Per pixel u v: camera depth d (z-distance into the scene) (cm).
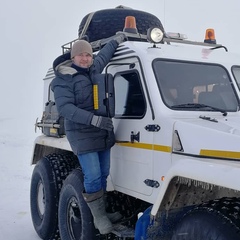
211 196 281
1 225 559
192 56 353
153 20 485
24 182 844
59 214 428
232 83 352
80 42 341
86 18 486
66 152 522
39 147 550
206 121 296
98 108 334
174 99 318
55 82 341
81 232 390
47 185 479
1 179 873
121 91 360
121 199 383
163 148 297
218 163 244
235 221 227
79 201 379
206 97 335
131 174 339
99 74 341
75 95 338
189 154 272
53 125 475
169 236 285
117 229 350
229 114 325
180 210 281
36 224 516
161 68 328
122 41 379
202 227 236
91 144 343
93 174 346
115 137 360
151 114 311
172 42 418
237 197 257
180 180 262
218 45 437
